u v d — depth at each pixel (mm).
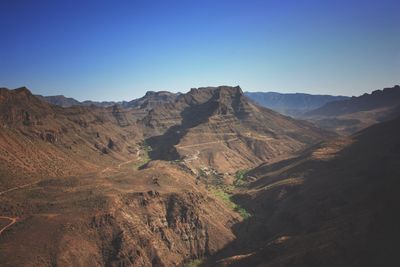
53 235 97312
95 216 104562
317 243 87438
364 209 100750
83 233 100562
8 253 89312
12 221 102062
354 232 85375
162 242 112438
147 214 115250
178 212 122125
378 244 79625
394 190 101125
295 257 84500
